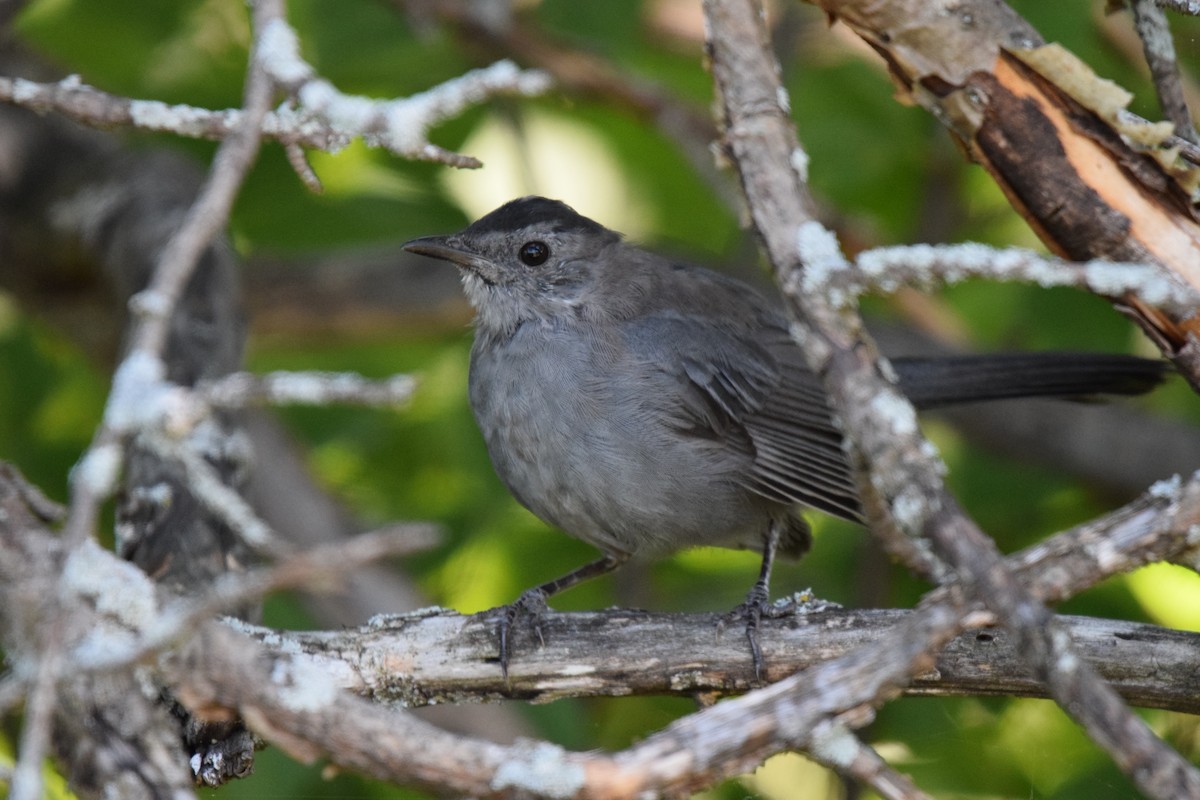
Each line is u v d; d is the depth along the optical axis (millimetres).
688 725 5398
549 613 7746
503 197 14891
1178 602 11492
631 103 12461
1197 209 6367
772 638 7555
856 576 12242
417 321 14148
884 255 5504
